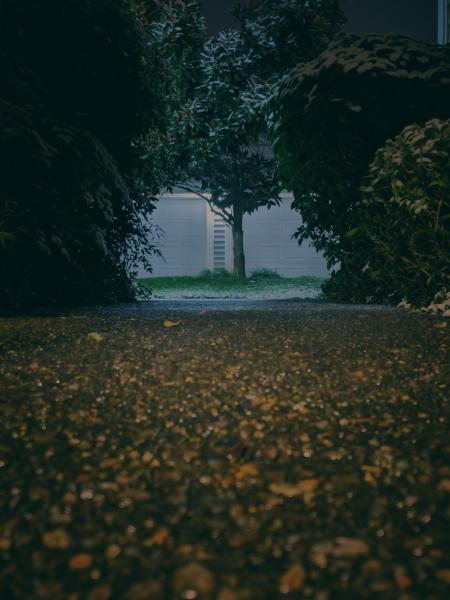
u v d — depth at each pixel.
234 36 16.30
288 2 15.86
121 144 9.24
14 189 6.57
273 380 2.76
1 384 2.70
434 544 1.29
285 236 20.69
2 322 4.88
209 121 16.30
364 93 7.54
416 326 4.46
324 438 2.01
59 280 7.86
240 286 18.27
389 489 1.58
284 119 8.20
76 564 1.21
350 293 8.39
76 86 8.14
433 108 7.61
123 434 2.04
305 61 15.85
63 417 2.22
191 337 3.98
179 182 19.48
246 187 18.48
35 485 1.60
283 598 1.10
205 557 1.24
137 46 8.58
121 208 9.32
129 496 1.54
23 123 6.35
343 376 2.84
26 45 7.58
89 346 3.64
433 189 5.68
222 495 1.55
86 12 7.61
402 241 6.21
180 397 2.49
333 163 8.11
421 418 2.21
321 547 1.27
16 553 1.25
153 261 20.62
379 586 1.13
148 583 1.14
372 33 7.90
